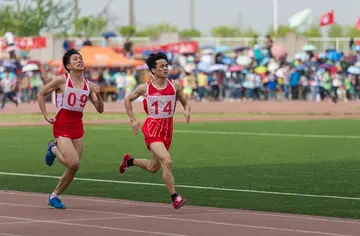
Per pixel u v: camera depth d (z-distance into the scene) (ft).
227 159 116.57
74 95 74.08
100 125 184.65
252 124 186.91
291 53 378.94
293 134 159.63
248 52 334.44
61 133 74.59
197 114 226.38
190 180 94.94
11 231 63.00
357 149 130.93
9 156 120.98
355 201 79.36
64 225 65.41
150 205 76.13
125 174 100.01
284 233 62.03
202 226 64.90
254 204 77.36
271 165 109.40
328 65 312.09
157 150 73.15
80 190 87.04
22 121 197.67
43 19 460.55
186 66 313.12
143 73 317.42
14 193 83.87
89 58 309.63
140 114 226.17
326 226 64.85
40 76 307.37
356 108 257.75
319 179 95.61
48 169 105.81
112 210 73.00
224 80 314.14
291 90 318.65
